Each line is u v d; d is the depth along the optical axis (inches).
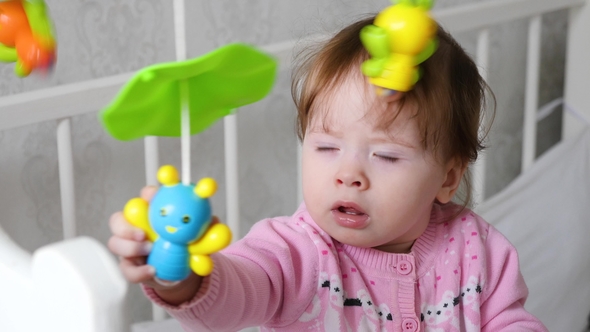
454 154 31.2
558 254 54.7
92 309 15.4
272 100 55.3
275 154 56.8
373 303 30.8
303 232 31.2
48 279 16.0
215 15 50.9
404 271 31.3
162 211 18.6
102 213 49.4
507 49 62.9
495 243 34.3
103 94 39.6
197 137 52.6
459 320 32.0
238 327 26.4
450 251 32.9
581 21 59.3
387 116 28.0
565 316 53.9
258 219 57.7
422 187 29.4
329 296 30.0
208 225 19.1
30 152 45.9
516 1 53.2
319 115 28.9
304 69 34.2
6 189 45.4
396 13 22.2
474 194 52.6
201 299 22.3
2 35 20.3
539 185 57.3
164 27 49.0
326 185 28.6
